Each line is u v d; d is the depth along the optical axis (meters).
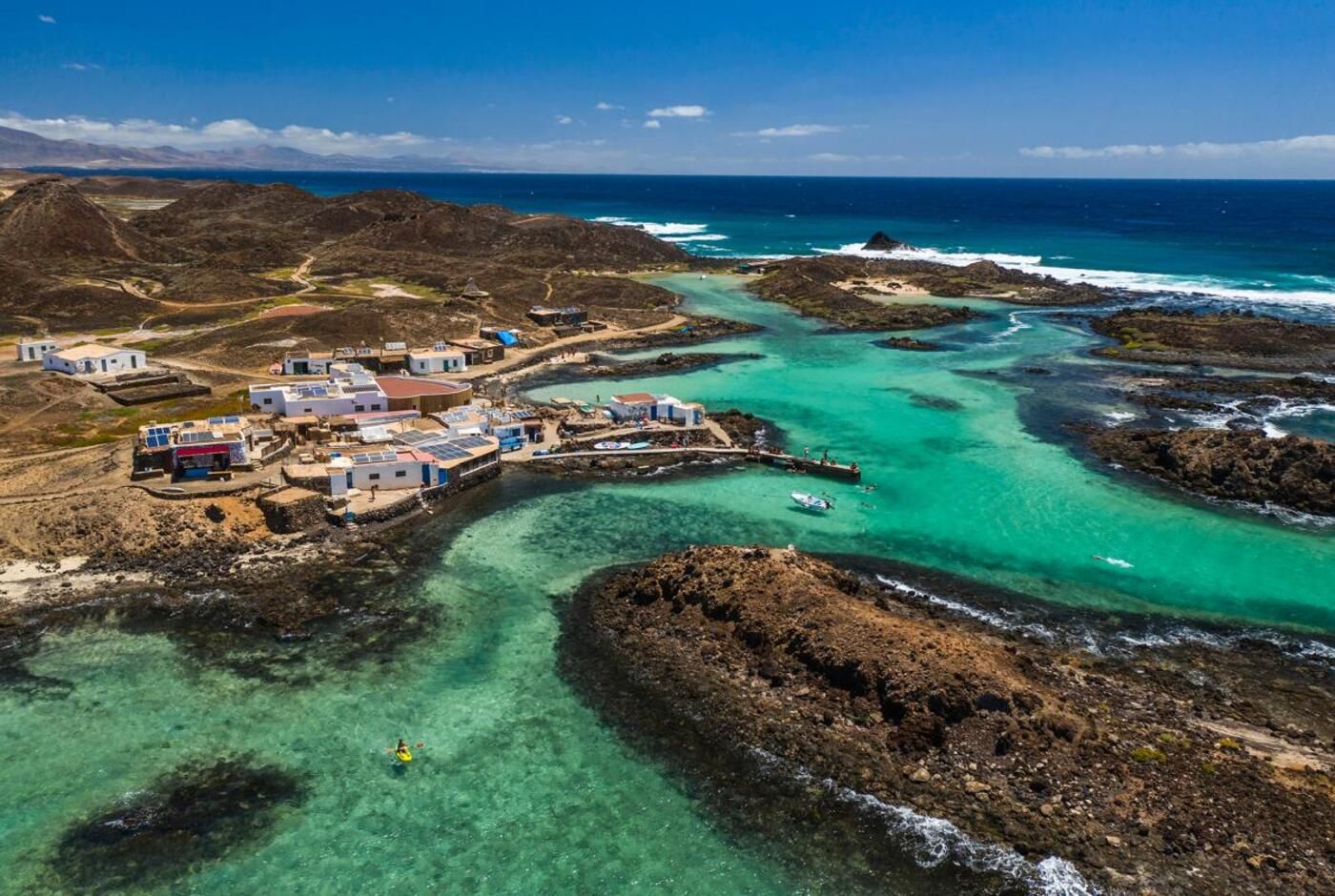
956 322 162.38
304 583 60.25
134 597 57.69
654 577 58.53
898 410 106.00
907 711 44.50
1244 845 37.16
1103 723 45.06
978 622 56.31
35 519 63.97
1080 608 58.91
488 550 66.38
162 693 48.00
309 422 84.00
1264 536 70.25
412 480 75.31
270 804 40.25
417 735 44.97
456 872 36.72
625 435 92.06
